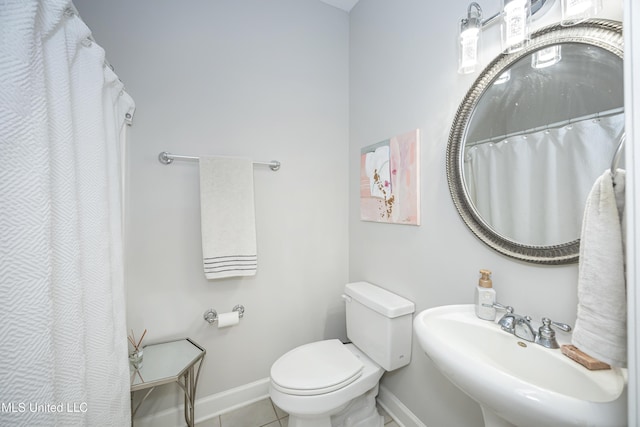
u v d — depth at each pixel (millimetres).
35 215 553
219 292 1479
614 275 553
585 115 715
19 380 524
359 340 1415
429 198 1206
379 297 1351
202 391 1447
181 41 1367
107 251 850
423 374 1239
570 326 750
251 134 1542
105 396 825
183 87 1377
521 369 760
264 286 1598
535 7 823
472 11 932
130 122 1224
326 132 1770
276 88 1606
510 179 894
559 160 771
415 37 1271
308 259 1729
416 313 1279
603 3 687
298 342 1704
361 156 1669
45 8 590
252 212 1457
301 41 1676
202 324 1441
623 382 561
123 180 1149
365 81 1653
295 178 1677
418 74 1256
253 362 1574
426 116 1216
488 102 959
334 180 1806
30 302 542
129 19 1259
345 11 1826
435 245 1183
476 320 902
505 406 569
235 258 1405
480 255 999
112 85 979
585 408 494
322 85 1751
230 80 1484
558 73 771
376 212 1534
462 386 683
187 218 1400
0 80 497
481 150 981
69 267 664
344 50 1827
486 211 967
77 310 682
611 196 568
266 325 1607
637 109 435
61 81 649
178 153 1371
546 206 800
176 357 1246
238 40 1499
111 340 853
